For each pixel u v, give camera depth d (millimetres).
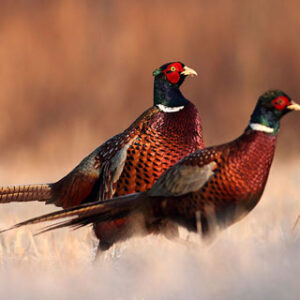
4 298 6332
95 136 30734
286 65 32719
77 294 6281
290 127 28922
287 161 23672
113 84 32219
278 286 5551
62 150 29125
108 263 8383
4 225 11477
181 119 9656
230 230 9430
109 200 8289
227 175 7957
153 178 9547
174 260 7184
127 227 8594
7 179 21578
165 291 5969
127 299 6012
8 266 8312
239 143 8000
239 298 5441
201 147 9797
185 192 8117
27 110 30969
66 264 8141
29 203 16141
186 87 32562
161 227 8477
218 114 32000
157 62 32562
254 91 32281
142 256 7902
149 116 9680
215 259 6770
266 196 14422
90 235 10227
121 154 9617
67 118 31250
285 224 9617
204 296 5676
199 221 8117
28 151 29453
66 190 10133
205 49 32812
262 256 6914
